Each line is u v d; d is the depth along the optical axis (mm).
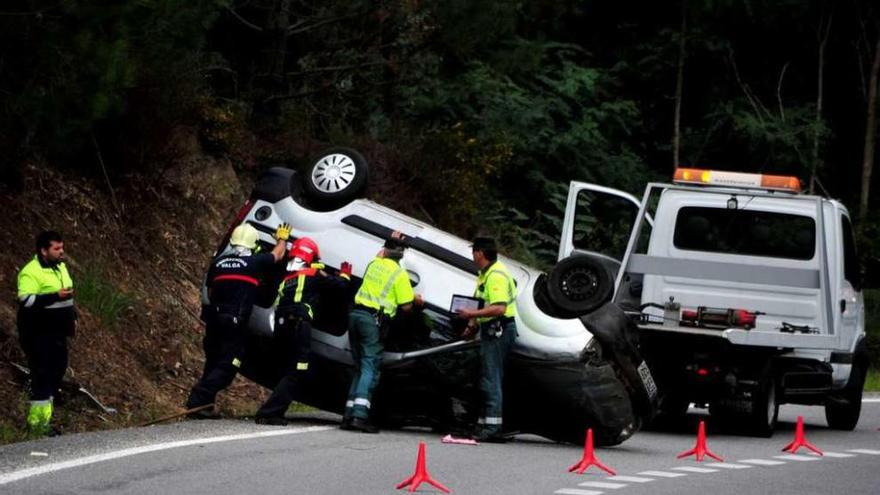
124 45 29859
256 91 48031
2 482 19531
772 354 31172
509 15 50531
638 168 70562
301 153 47000
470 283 28312
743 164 82312
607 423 27281
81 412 28188
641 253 35656
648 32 81562
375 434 27484
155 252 38031
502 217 57312
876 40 86062
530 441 28547
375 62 49000
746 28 83500
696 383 30938
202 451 23422
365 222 29125
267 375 30094
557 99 65688
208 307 28281
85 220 36188
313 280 27984
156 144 39188
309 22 49312
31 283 25875
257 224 29641
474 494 20406
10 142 32219
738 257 33125
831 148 86500
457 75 61812
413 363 28125
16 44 29172
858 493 22312
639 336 30281
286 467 22094
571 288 27625
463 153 52000
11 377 28234
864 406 42000
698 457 26078
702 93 82688
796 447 28234
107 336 32500
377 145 50250
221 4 35781
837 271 32906
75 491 19109
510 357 27625
